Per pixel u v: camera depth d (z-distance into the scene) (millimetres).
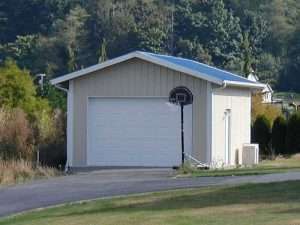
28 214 22906
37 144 37844
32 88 46500
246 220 19000
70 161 37875
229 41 88312
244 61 80625
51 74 79938
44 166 35938
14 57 83375
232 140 40000
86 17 88938
